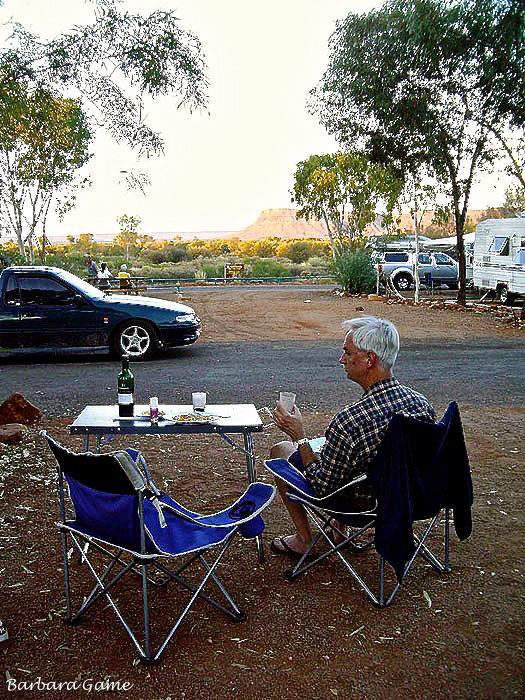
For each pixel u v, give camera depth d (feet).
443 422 11.52
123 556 13.93
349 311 67.82
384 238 104.58
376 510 11.41
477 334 50.11
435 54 56.34
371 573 13.30
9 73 22.13
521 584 12.80
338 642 10.93
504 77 49.26
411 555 11.01
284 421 13.11
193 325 39.78
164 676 10.09
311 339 48.32
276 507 16.65
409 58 58.49
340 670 10.20
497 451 20.88
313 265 148.77
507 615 11.71
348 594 12.50
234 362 38.04
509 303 72.49
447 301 76.59
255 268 130.21
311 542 13.29
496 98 53.67
